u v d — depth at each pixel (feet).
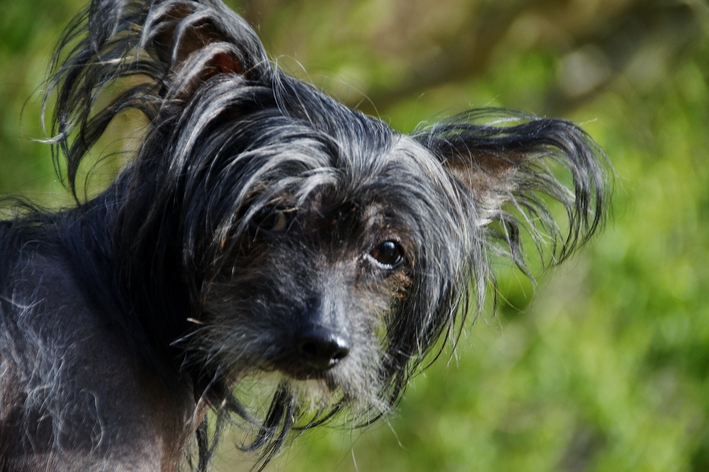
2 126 41.42
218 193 22.81
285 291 22.85
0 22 41.88
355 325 23.90
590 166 26.89
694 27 61.72
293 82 24.07
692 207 61.62
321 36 54.54
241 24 23.18
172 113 22.68
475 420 56.95
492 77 60.95
